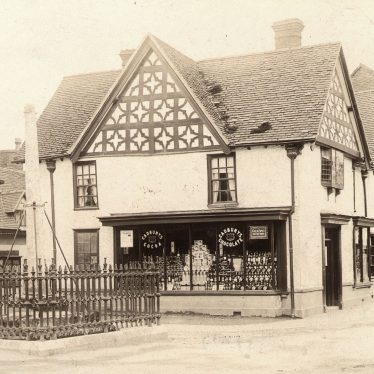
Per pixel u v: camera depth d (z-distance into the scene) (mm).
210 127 23859
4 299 13398
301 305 22406
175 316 22766
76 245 25734
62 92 28984
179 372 11398
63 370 11391
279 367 12047
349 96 26406
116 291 14578
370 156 28656
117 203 25188
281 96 24484
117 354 13156
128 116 25203
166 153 24609
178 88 24562
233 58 26797
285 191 22984
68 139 26531
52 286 13172
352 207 27141
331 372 11508
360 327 18859
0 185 37562
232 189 23797
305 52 25750
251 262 22938
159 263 24016
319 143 23594
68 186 26000
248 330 18766
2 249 33219
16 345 12891
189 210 24141
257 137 23266
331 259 25266
